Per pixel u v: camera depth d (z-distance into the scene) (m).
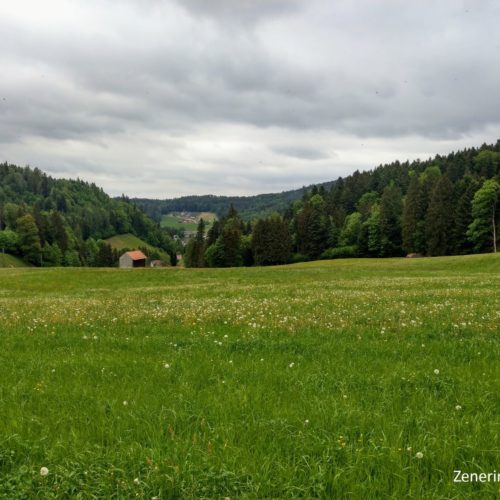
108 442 5.26
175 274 52.16
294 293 23.25
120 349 10.05
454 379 7.24
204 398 6.54
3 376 7.97
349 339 10.67
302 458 4.72
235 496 4.12
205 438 5.26
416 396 6.53
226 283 40.00
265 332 11.71
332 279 40.94
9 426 5.65
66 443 5.14
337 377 7.54
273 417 5.84
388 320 12.83
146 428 5.55
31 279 48.06
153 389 7.05
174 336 11.34
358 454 4.73
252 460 4.69
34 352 9.86
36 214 188.00
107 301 20.95
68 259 185.62
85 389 7.02
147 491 4.18
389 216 123.00
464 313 13.61
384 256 125.00
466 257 61.94
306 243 137.50
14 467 4.68
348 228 134.38
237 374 7.80
